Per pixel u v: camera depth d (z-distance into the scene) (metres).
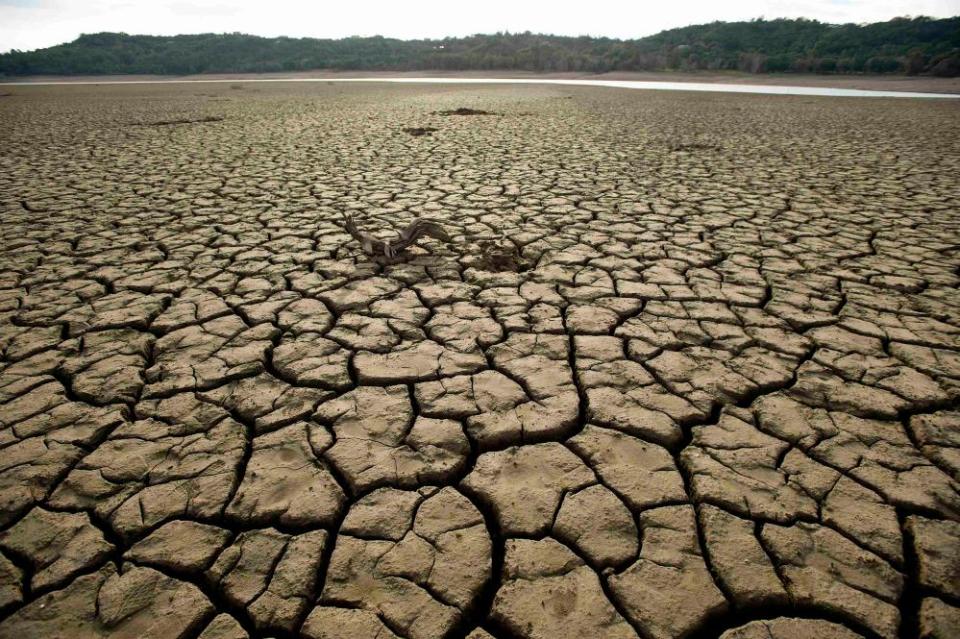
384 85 41.09
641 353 2.71
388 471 1.91
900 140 10.59
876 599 1.43
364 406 2.29
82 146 9.91
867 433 2.09
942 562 1.53
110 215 5.22
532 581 1.49
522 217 5.15
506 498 1.80
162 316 3.10
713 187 6.41
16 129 12.95
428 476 1.90
